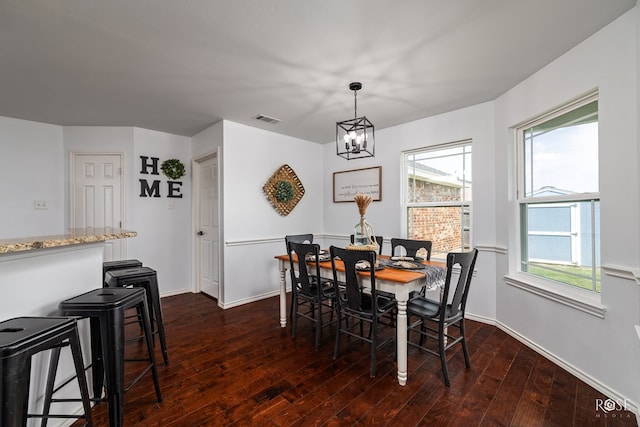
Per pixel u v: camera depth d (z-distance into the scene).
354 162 4.24
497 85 2.59
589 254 2.05
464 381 2.01
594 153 2.02
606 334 1.82
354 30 1.79
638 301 1.64
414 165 3.65
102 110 3.15
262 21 1.70
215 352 2.45
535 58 2.15
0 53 2.01
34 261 1.44
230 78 2.41
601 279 1.86
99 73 2.31
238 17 1.66
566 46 2.00
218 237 3.73
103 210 3.75
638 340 1.59
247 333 2.83
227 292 3.56
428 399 1.82
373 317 2.09
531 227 2.58
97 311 1.42
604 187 1.83
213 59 2.12
